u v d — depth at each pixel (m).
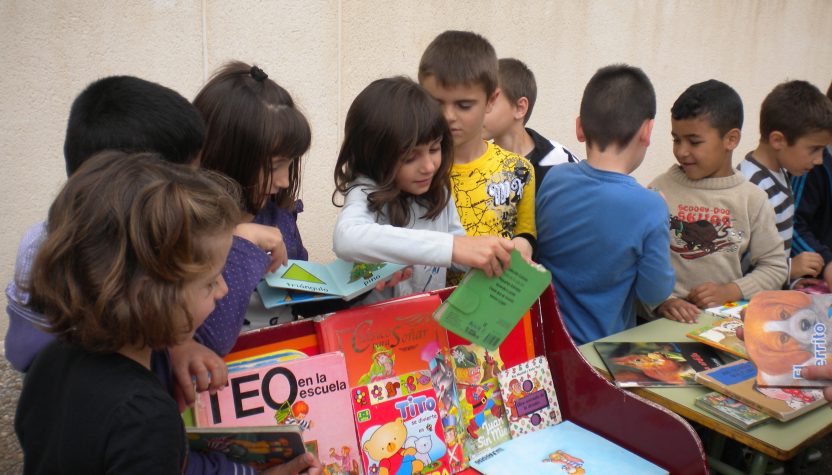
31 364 1.10
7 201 2.76
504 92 2.57
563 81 4.39
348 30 3.41
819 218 2.98
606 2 4.44
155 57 2.93
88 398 0.87
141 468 0.83
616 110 1.95
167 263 0.82
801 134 2.55
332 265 1.42
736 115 2.32
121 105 1.15
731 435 1.52
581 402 1.55
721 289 2.31
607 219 1.93
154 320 0.83
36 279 0.84
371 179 1.61
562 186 2.06
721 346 1.88
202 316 0.92
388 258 1.34
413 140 1.50
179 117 1.20
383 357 1.35
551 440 1.49
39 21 2.65
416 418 1.35
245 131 1.39
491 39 3.96
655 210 1.91
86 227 0.81
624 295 2.03
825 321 1.53
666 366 1.79
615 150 1.99
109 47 2.82
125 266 0.81
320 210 3.56
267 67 3.22
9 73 2.64
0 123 2.67
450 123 1.94
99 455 0.84
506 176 2.05
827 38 6.04
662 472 1.39
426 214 1.68
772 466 2.09
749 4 5.29
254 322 1.49
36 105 2.72
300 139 1.46
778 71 5.75
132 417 0.84
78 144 1.16
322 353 1.29
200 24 2.99
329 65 3.39
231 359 1.25
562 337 1.56
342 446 1.24
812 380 1.47
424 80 1.95
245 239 1.22
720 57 5.27
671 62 4.96
